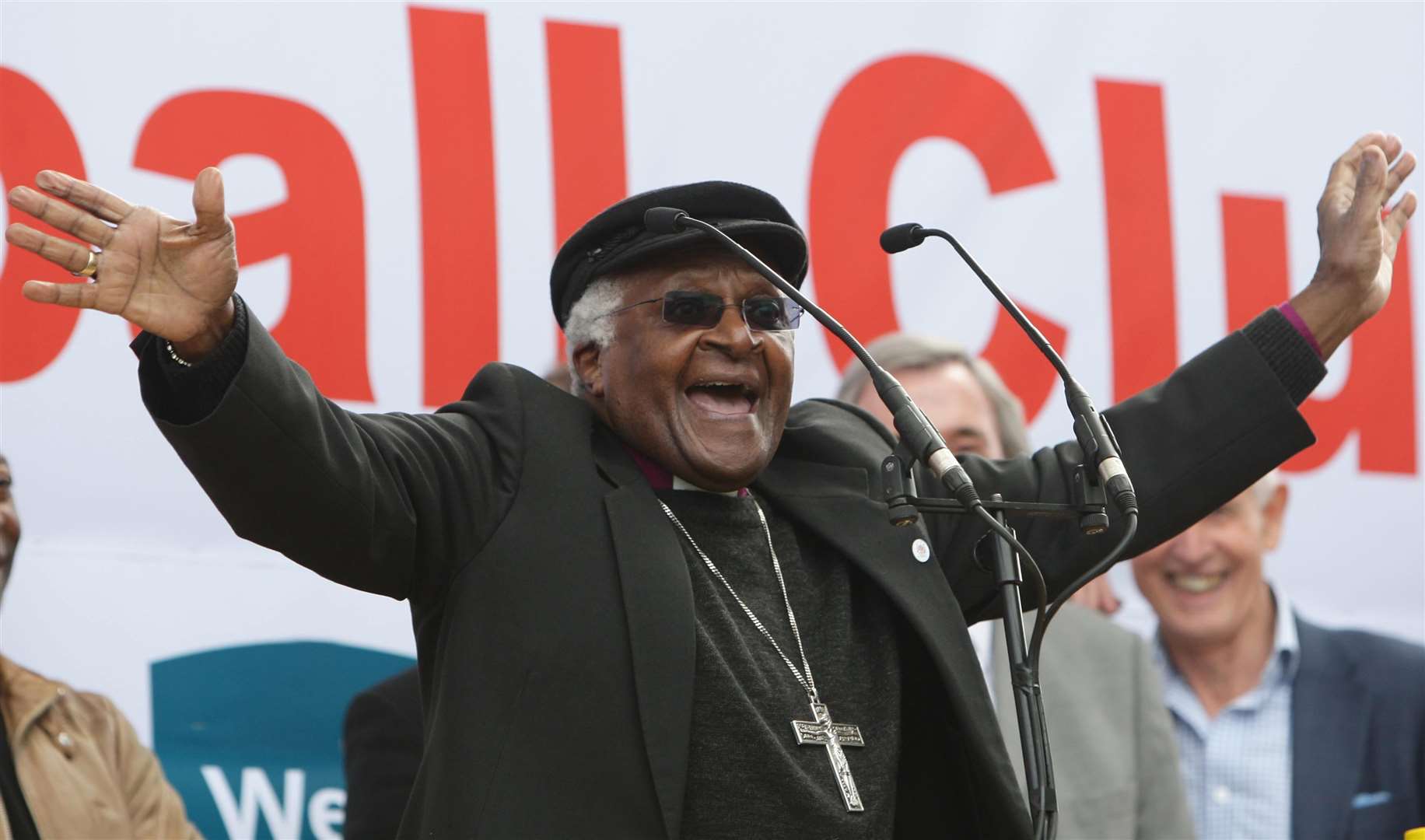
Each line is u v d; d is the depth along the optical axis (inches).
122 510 233.9
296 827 233.3
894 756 144.6
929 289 275.9
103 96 243.6
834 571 152.8
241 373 124.0
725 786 134.3
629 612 134.7
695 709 135.7
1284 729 259.1
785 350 153.6
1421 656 266.8
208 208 121.6
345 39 255.8
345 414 133.3
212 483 127.3
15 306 234.5
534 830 128.1
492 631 134.3
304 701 236.7
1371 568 274.7
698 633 138.8
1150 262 283.4
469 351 254.2
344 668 239.5
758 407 153.0
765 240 155.7
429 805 131.4
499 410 145.8
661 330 151.2
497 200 258.7
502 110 260.8
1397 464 281.3
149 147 244.7
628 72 268.1
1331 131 293.3
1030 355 277.3
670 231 144.2
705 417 151.2
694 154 268.7
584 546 138.3
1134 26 289.9
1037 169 282.2
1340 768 256.7
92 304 121.2
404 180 255.0
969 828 149.3
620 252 153.6
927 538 156.0
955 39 283.0
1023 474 164.4
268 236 247.8
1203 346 283.3
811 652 146.0
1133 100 287.4
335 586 241.1
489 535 138.4
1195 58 290.8
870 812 139.5
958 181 279.6
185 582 234.5
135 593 232.1
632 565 137.3
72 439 233.5
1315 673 263.1
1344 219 165.3
